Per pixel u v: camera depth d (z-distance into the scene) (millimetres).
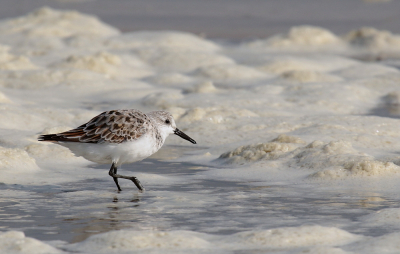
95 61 24500
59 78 22062
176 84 23234
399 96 19469
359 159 9758
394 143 12453
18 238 6047
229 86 22719
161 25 48062
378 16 54719
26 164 10258
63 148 11711
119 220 7109
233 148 12398
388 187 8812
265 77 24406
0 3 63844
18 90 20625
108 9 62062
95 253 5762
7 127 14070
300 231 6277
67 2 66875
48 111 16062
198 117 15219
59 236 6418
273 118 15352
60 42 32938
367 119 14891
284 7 63281
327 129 13641
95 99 20094
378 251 5723
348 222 6980
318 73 23016
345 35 37375
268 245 5977
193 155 12055
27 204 7914
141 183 9406
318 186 9055
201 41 35094
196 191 8828
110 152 8617
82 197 8375
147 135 8719
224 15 56344
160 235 6176
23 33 35406
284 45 35750
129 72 25062
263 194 8578
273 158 10805
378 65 26500
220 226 6816
